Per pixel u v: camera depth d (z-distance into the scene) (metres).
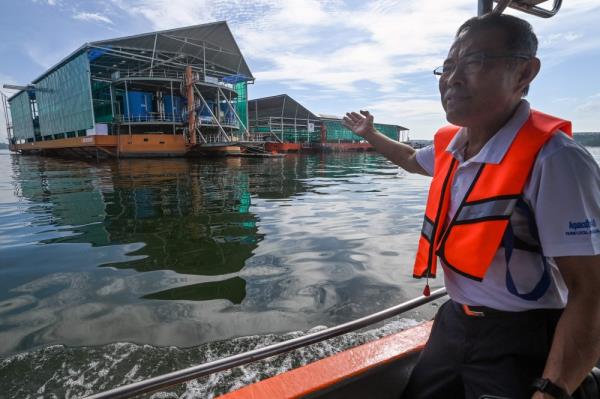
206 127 37.25
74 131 38.75
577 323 0.83
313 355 2.53
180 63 36.06
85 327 3.07
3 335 2.95
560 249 0.83
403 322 3.04
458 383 1.22
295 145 50.38
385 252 5.05
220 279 4.10
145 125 35.16
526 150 0.91
